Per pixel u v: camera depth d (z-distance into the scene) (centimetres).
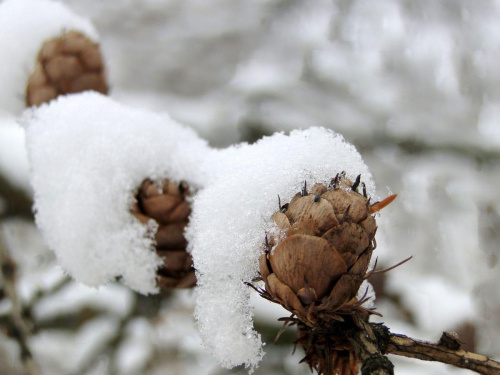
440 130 53
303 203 16
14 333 29
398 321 42
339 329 17
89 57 23
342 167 17
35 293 35
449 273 49
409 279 45
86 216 20
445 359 17
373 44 55
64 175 20
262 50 56
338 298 16
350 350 17
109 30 68
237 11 64
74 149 20
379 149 53
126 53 69
